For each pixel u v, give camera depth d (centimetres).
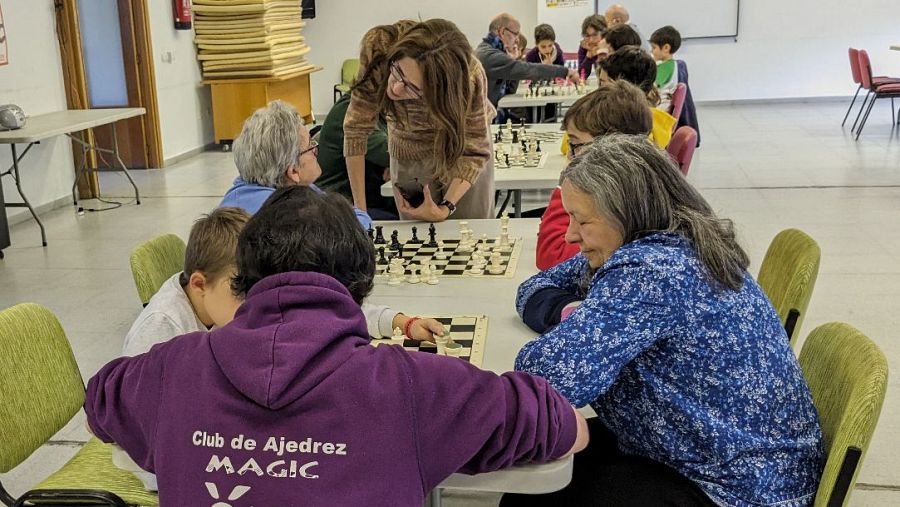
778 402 147
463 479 127
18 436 177
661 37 734
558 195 233
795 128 952
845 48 1136
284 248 111
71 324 407
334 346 108
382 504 103
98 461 199
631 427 153
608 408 154
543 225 233
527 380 121
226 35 923
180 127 899
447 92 274
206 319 175
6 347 177
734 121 1030
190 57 920
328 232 113
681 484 149
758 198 623
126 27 802
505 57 651
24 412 179
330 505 101
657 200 149
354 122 320
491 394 112
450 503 253
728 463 146
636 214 149
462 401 109
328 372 105
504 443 113
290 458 103
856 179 673
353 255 115
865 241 504
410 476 105
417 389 108
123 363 123
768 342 148
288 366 104
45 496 175
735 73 1166
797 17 1133
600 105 213
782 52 1149
